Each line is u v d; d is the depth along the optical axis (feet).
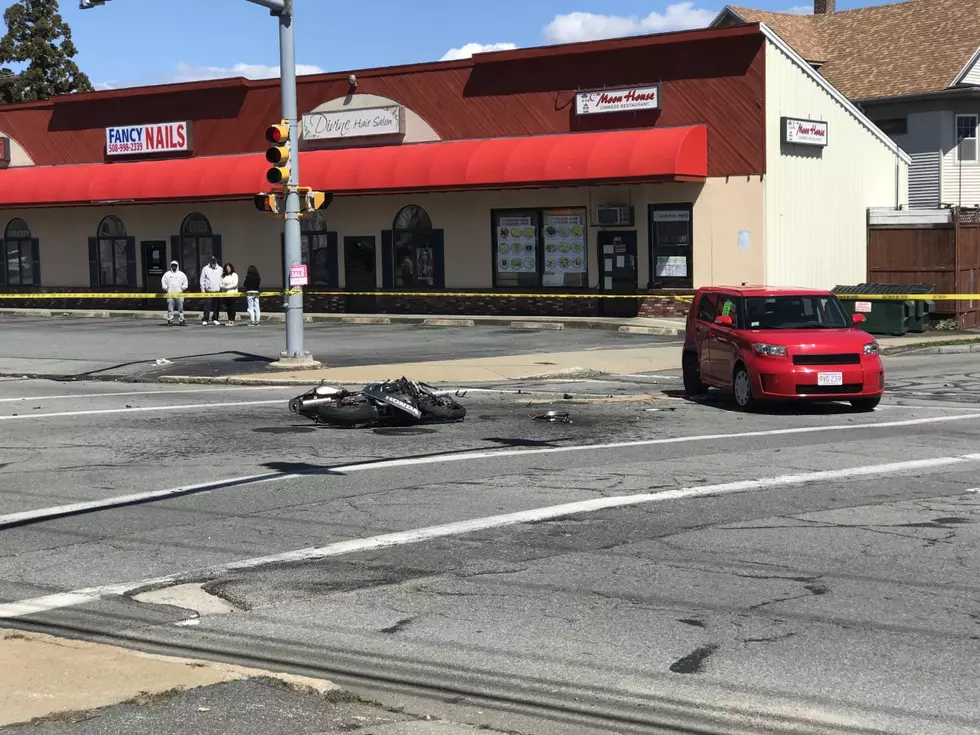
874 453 44.50
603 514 34.35
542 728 19.12
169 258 139.64
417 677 21.56
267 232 132.87
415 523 33.60
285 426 53.16
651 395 64.44
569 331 103.96
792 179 106.93
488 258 119.14
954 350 92.17
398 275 124.98
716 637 23.32
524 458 44.01
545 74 114.01
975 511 34.27
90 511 36.01
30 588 27.86
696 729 19.03
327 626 24.63
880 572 27.84
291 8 73.51
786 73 105.60
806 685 20.68
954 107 130.93
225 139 133.18
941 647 22.53
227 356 84.02
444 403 54.19
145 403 62.28
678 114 107.34
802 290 60.90
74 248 146.30
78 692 20.07
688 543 30.81
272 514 35.17
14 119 147.43
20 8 203.62
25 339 100.99
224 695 20.13
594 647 22.93
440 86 119.96
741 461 42.96
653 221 109.60
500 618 24.84
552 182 108.17
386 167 117.70
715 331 60.70
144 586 27.86
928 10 143.84
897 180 120.88
